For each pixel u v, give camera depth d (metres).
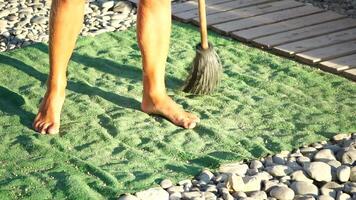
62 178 4.78
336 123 5.50
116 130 5.37
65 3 5.23
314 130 5.42
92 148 5.17
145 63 5.51
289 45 6.75
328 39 6.87
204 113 5.65
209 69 5.84
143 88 5.62
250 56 6.65
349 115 5.62
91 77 6.24
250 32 7.05
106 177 4.77
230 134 5.36
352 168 4.87
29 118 5.55
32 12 7.77
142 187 4.70
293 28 7.13
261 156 5.09
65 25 5.29
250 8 7.64
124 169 4.91
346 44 6.76
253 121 5.55
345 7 7.79
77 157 5.05
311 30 7.08
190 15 7.47
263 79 6.24
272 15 7.45
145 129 5.40
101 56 6.64
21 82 6.14
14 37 7.19
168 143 5.24
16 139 5.27
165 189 4.71
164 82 5.89
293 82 6.18
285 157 5.10
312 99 5.89
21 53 6.66
